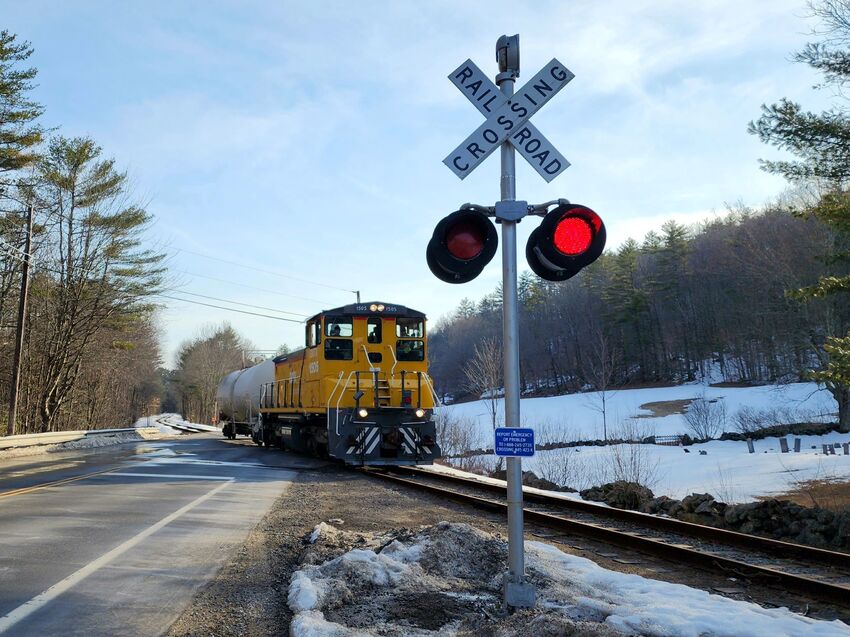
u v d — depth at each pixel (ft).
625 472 72.18
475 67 16.02
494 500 42.01
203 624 16.03
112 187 122.21
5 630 15.06
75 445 90.79
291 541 26.55
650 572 23.68
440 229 15.47
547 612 15.61
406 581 18.80
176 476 49.34
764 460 87.76
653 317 267.39
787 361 185.06
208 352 312.29
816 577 23.24
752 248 158.92
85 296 122.42
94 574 20.12
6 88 99.71
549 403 238.07
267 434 86.22
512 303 15.78
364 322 60.18
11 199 108.58
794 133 57.31
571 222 15.28
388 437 56.24
